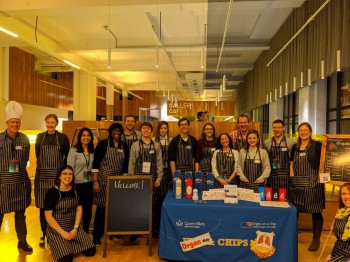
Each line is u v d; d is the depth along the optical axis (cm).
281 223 290
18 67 786
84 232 332
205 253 300
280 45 662
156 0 513
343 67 375
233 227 296
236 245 296
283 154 366
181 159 382
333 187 426
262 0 509
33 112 930
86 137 356
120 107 1496
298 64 540
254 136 348
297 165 351
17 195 332
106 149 360
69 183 321
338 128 557
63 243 308
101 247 351
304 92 660
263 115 1012
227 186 314
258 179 342
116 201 337
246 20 652
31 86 852
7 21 602
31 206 536
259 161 346
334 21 399
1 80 734
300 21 530
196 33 739
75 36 765
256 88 926
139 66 1022
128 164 371
